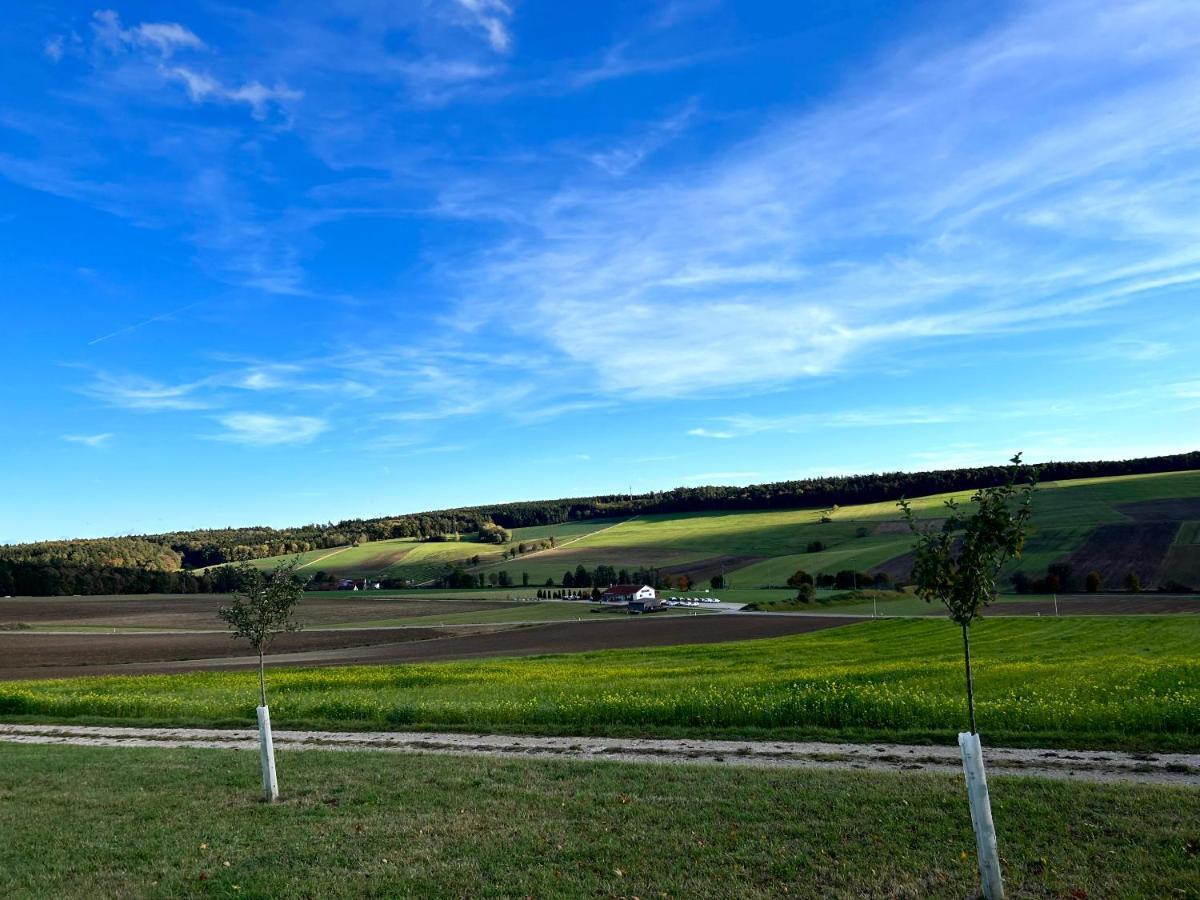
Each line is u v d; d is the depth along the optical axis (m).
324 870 9.68
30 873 9.93
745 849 9.89
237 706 25.81
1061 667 29.14
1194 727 16.77
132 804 13.16
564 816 11.62
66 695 30.03
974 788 8.42
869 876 8.95
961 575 9.24
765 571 133.62
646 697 22.81
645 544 172.75
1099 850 9.41
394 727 21.41
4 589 140.88
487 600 131.25
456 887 9.04
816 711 19.44
